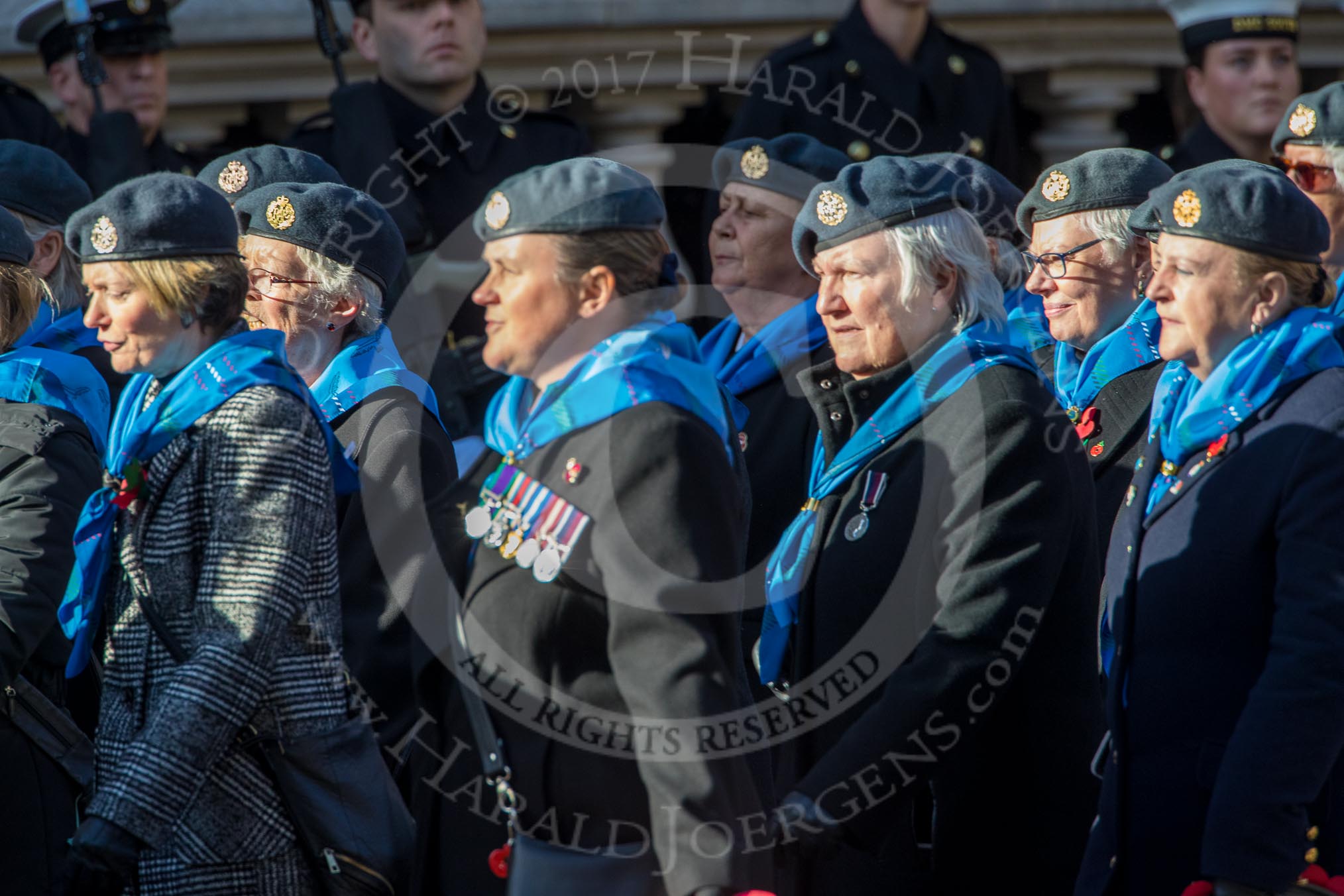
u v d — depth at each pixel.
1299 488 10.37
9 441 13.66
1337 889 10.52
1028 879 12.12
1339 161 13.44
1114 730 11.12
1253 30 21.84
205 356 11.58
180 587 11.26
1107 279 14.08
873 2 20.56
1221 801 10.18
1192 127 23.03
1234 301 10.81
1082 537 12.16
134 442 11.52
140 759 10.71
